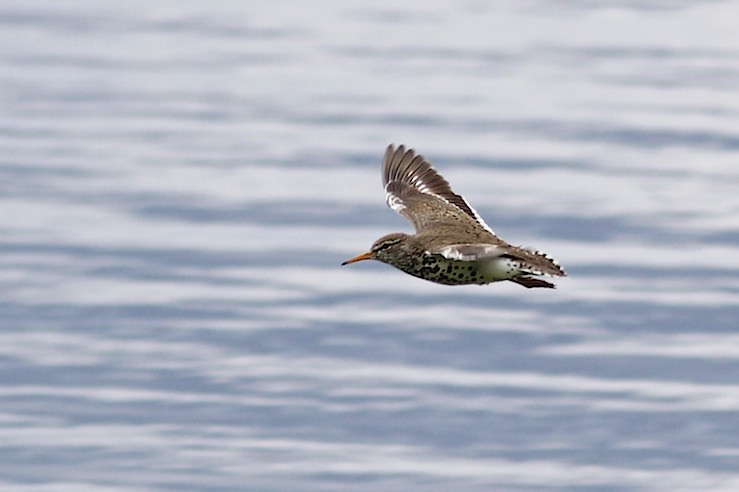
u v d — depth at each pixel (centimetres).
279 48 4275
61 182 3094
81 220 2900
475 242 1295
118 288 2598
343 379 2266
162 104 3678
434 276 1315
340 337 2408
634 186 3052
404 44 4300
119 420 2166
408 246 1318
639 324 2442
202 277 2642
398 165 1513
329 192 3047
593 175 3127
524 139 3369
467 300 2552
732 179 3080
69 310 2520
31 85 3884
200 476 2025
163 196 3022
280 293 2578
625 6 4778
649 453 2091
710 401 2206
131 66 4075
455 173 3144
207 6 4891
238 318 2475
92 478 2031
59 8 4894
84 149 3303
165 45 4334
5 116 3566
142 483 2020
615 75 3891
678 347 2367
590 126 3456
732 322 2442
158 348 2375
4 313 2508
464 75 3922
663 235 2797
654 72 3922
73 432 2144
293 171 3167
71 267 2694
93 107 3656
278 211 2948
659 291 2561
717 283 2591
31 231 2844
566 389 2247
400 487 1992
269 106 3647
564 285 2594
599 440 2117
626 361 2322
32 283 2623
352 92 3772
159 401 2212
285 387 2245
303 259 2723
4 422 2169
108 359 2345
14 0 5047
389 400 2211
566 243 2778
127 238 2811
